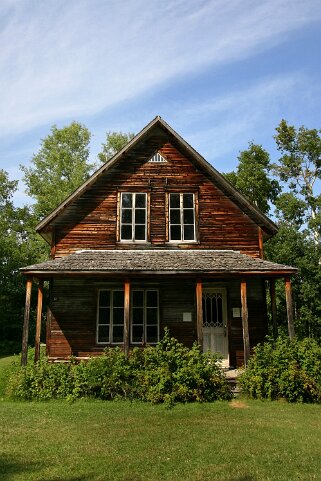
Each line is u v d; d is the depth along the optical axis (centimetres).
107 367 1238
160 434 876
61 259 1542
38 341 1458
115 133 4553
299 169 4075
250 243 1747
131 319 1664
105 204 1744
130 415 1040
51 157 4431
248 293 1695
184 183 1786
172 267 1433
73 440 838
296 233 2942
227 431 897
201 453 755
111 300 1681
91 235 1712
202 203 1772
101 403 1169
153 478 637
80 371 1258
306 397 1200
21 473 660
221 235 1745
